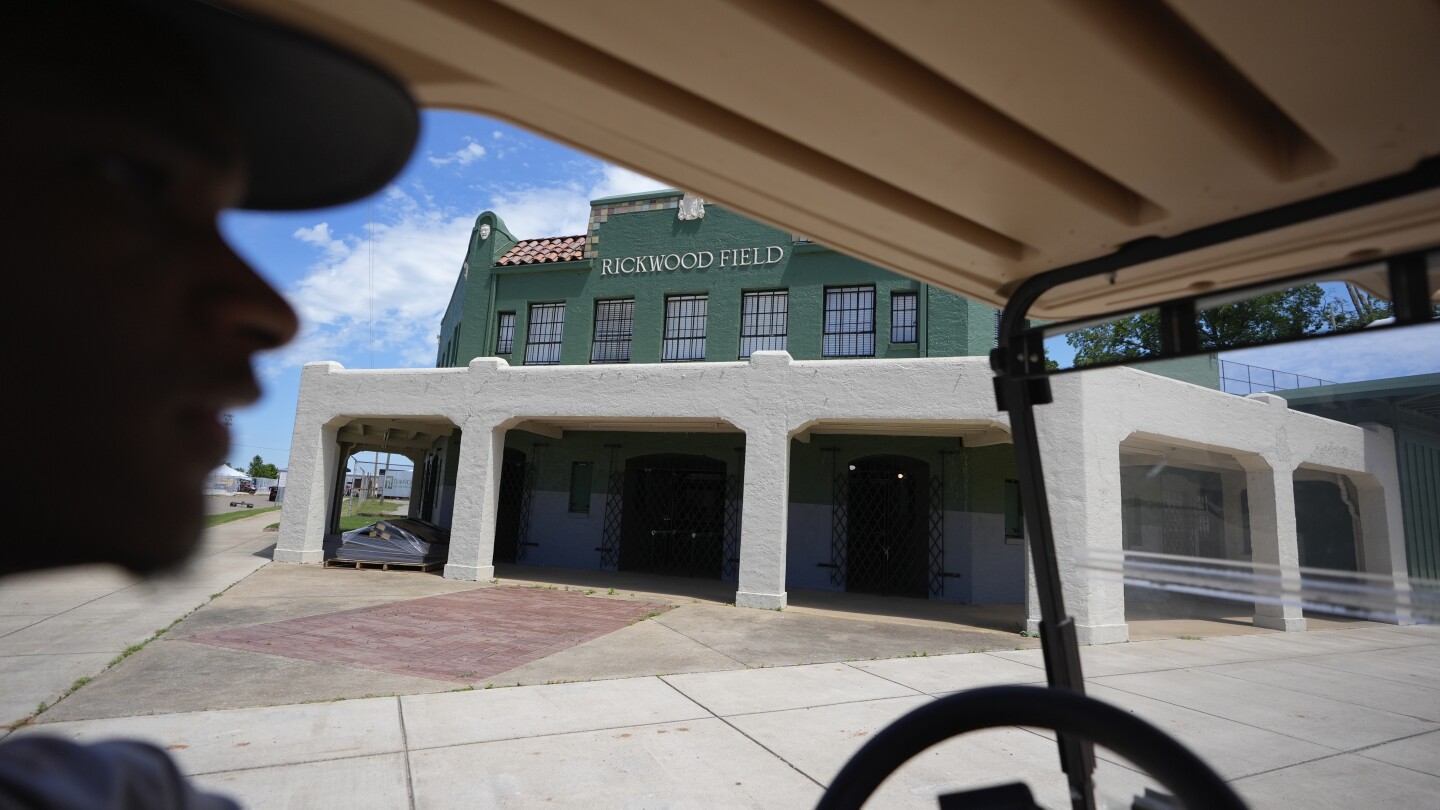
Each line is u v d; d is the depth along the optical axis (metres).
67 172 0.33
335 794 3.50
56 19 0.34
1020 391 1.81
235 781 3.60
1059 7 0.92
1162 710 5.34
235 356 0.39
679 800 3.58
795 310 13.73
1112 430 8.76
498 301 15.77
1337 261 1.44
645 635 7.80
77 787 0.51
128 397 0.34
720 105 1.17
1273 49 0.95
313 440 12.54
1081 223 1.49
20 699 4.86
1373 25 0.89
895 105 1.14
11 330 0.30
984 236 1.61
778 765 4.05
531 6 0.95
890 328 13.18
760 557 9.93
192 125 0.40
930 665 6.75
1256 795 3.83
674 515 14.20
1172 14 0.98
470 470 11.62
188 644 6.59
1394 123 1.08
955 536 12.20
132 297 0.34
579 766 3.96
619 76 1.10
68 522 0.31
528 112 1.17
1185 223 1.44
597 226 15.25
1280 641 8.50
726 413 10.41
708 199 1.52
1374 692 6.00
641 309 14.68
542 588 10.98
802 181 1.40
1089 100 1.09
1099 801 1.61
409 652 6.61
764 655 7.03
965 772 3.95
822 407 9.95
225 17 0.40
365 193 0.54
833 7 0.97
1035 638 8.44
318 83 0.47
